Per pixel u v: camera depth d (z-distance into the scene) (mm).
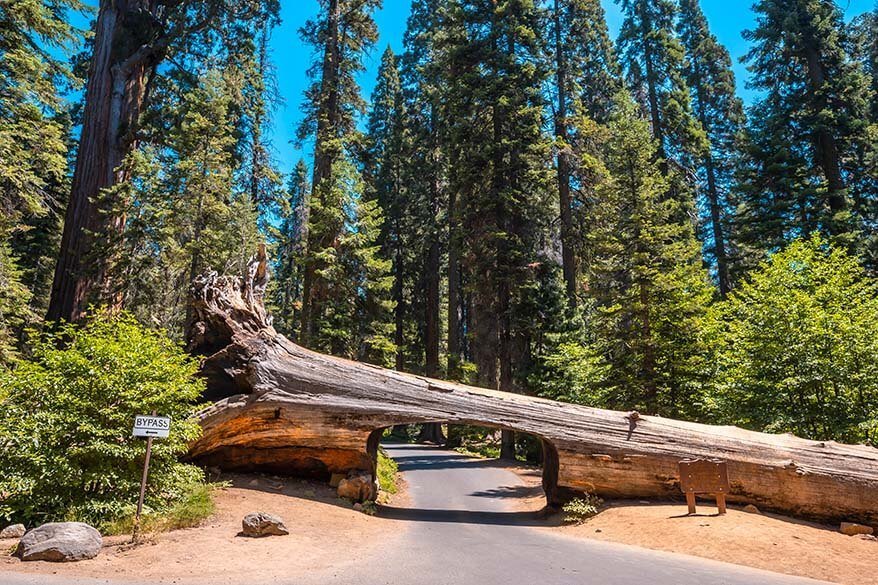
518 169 26266
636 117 29188
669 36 35000
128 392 8625
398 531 9383
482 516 12086
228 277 12805
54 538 6324
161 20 21984
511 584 5746
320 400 11672
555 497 12211
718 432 11719
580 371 21859
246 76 25250
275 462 12016
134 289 17719
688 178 32875
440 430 40219
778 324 13875
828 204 24688
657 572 6637
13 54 18609
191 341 12312
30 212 21391
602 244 19984
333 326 25828
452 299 37438
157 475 8969
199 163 18156
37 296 30062
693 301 17703
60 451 8250
